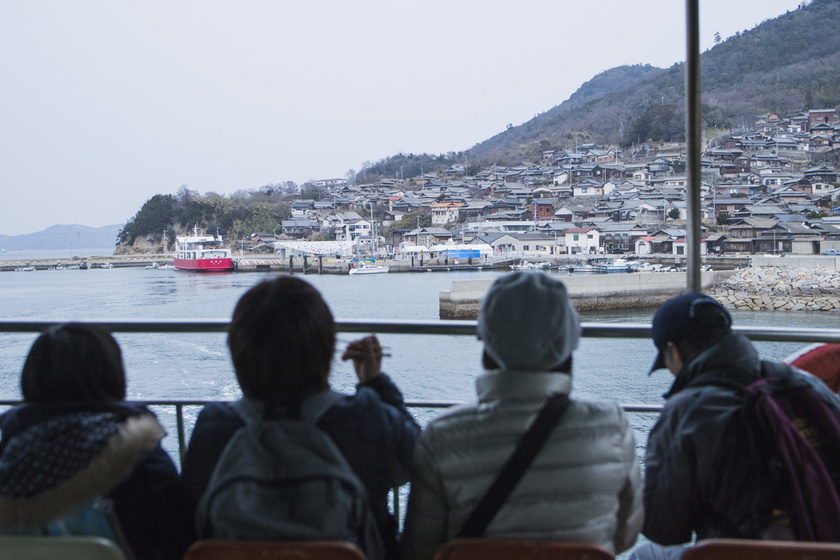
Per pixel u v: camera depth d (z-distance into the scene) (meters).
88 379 1.16
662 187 76.38
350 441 1.12
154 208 110.81
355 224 92.25
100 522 1.09
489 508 1.05
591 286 32.06
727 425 1.24
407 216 92.44
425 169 143.12
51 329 1.20
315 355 1.12
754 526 1.23
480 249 68.06
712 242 51.97
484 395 1.11
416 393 10.51
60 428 1.07
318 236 94.25
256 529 0.98
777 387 1.25
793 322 31.81
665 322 1.42
